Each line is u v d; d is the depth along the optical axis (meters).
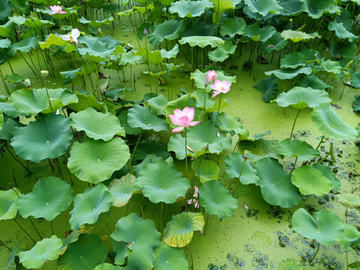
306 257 2.09
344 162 2.91
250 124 3.47
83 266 1.83
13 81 3.81
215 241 2.20
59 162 2.86
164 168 2.17
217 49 3.93
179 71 4.61
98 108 2.82
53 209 1.96
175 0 4.87
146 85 4.21
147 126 2.65
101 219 2.34
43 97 2.50
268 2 4.19
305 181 2.38
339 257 2.09
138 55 3.37
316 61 3.87
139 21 6.45
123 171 2.36
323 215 1.99
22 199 1.94
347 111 3.67
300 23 4.93
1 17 4.69
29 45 3.97
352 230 1.91
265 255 2.10
